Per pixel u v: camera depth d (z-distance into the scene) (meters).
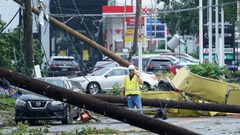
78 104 15.29
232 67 87.62
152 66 84.00
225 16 100.50
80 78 64.88
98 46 55.16
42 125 37.44
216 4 80.19
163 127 15.45
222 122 38.84
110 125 37.00
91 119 39.88
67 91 15.21
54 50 86.00
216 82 43.94
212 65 50.66
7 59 58.91
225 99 43.94
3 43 58.84
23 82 15.11
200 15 75.06
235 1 81.31
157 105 35.81
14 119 39.34
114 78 65.38
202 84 43.81
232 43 85.81
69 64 74.25
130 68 37.56
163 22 117.06
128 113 15.33
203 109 34.59
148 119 15.41
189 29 116.06
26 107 36.44
